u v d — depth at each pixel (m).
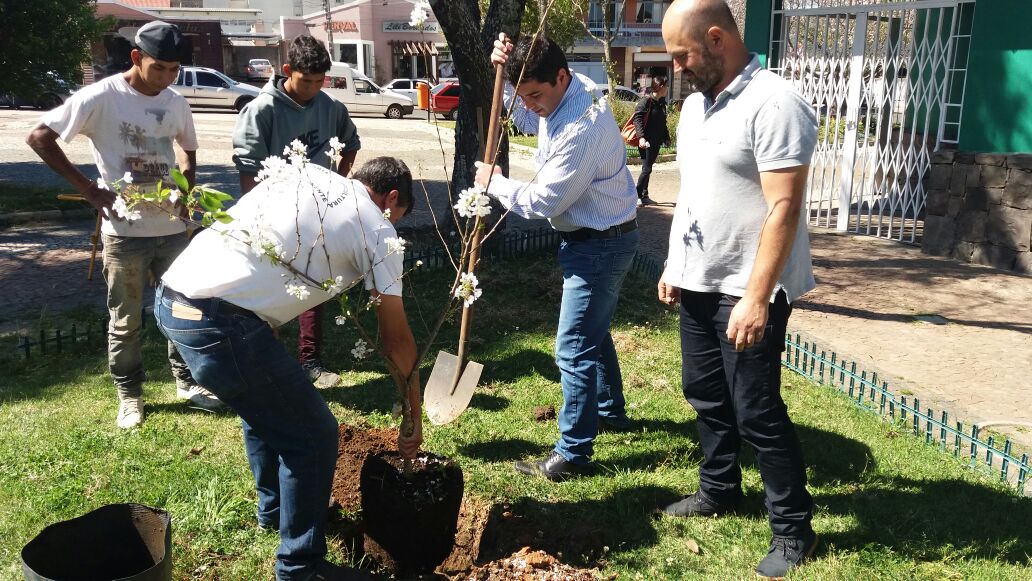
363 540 3.20
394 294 2.73
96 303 6.85
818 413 4.66
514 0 7.77
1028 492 3.73
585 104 3.48
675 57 2.86
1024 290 7.48
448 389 3.69
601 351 4.20
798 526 3.11
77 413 4.46
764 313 2.78
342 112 4.89
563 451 3.80
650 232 10.34
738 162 2.85
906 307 7.04
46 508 3.41
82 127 3.98
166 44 3.93
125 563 2.85
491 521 3.38
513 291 7.09
